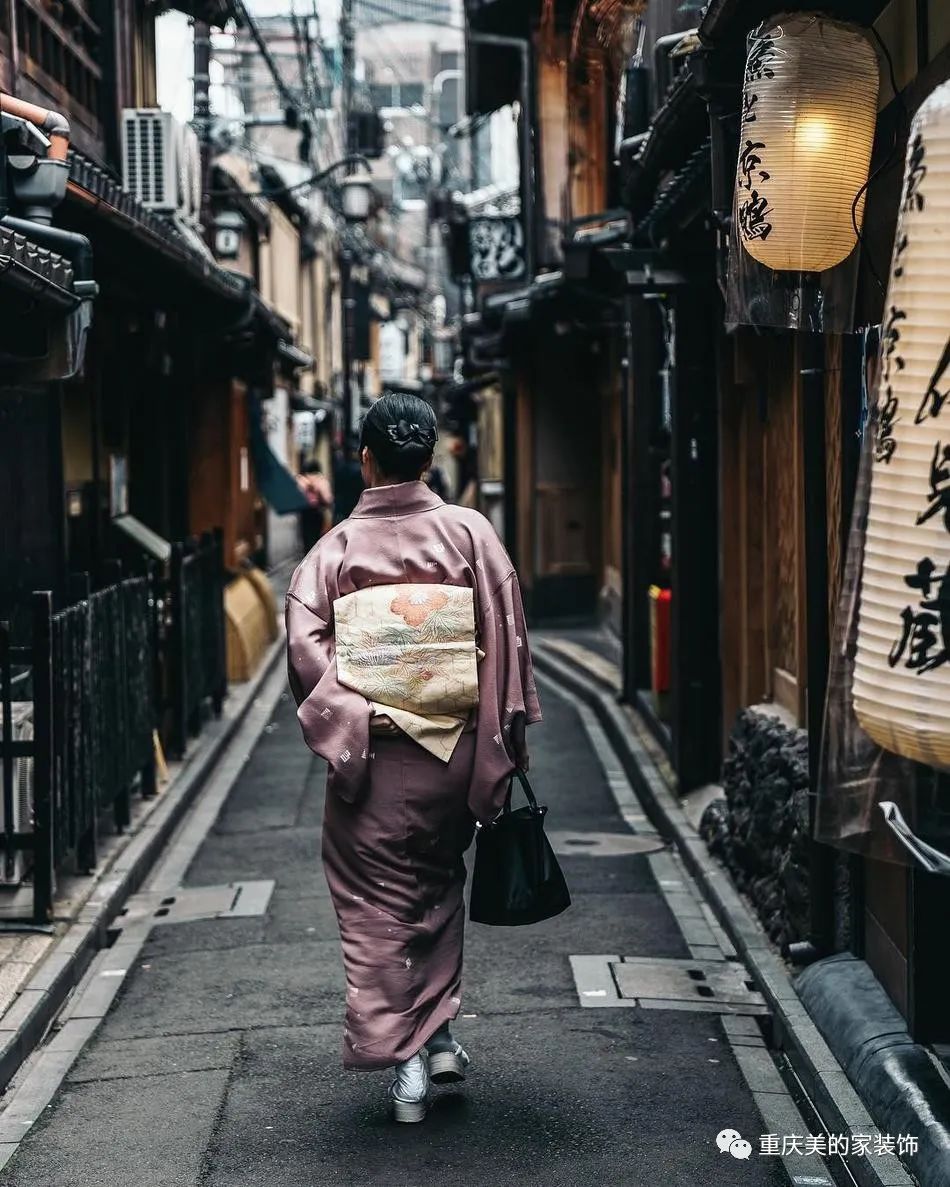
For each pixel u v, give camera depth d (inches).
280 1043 229.0
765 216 197.0
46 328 287.7
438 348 2151.8
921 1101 177.5
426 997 191.3
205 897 320.8
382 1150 188.1
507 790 189.2
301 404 1288.1
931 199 126.7
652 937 285.1
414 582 188.5
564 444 823.1
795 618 308.7
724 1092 207.6
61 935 271.1
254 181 1027.9
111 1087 213.3
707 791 383.2
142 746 378.6
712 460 386.9
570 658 682.2
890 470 131.4
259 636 692.7
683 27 333.7
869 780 178.2
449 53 1989.4
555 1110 200.7
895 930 210.5
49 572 335.0
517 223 932.0
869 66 193.9
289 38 1117.1
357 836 189.2
